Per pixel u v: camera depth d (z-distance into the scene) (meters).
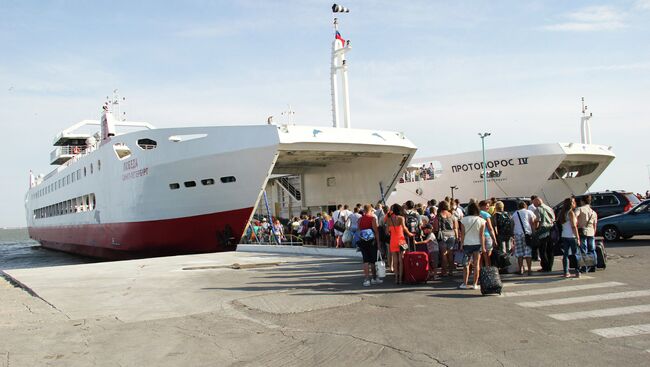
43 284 10.83
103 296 9.05
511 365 4.59
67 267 14.71
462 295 8.01
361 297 8.11
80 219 31.83
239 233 20.84
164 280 11.06
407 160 22.50
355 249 14.70
